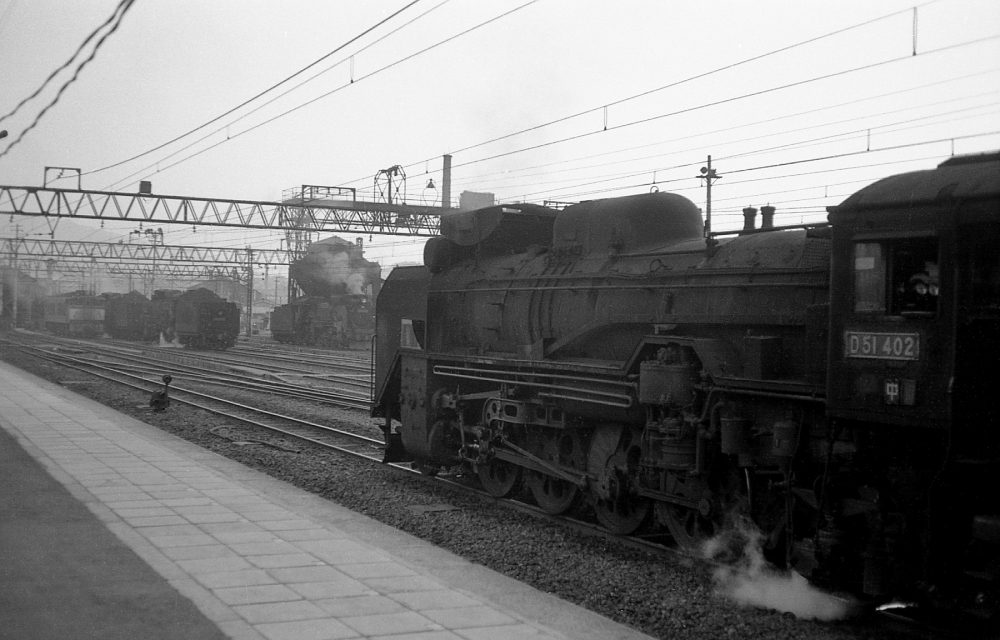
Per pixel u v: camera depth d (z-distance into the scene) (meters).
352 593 7.94
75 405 25.55
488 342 14.91
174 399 28.86
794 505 9.01
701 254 11.11
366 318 65.69
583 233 13.38
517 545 11.09
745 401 9.79
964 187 7.45
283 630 6.86
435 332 16.14
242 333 98.44
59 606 7.33
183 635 6.66
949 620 8.27
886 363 7.92
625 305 11.95
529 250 14.97
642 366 10.85
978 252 7.48
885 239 7.96
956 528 7.59
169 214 45.78
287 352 60.28
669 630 8.02
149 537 9.87
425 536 11.64
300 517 11.12
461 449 14.95
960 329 7.43
